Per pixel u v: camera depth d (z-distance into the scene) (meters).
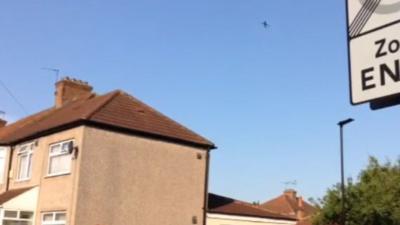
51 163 23.58
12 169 26.36
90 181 21.72
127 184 22.75
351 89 3.92
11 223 23.02
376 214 27.88
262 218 27.58
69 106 28.88
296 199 48.44
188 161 25.03
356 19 3.96
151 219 23.11
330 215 29.28
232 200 29.48
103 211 21.78
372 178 29.55
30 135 25.19
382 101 3.74
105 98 25.41
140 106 25.58
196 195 24.92
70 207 21.28
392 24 3.74
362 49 3.89
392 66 3.70
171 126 25.34
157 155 24.00
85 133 22.02
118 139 22.94
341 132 25.50
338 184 29.75
